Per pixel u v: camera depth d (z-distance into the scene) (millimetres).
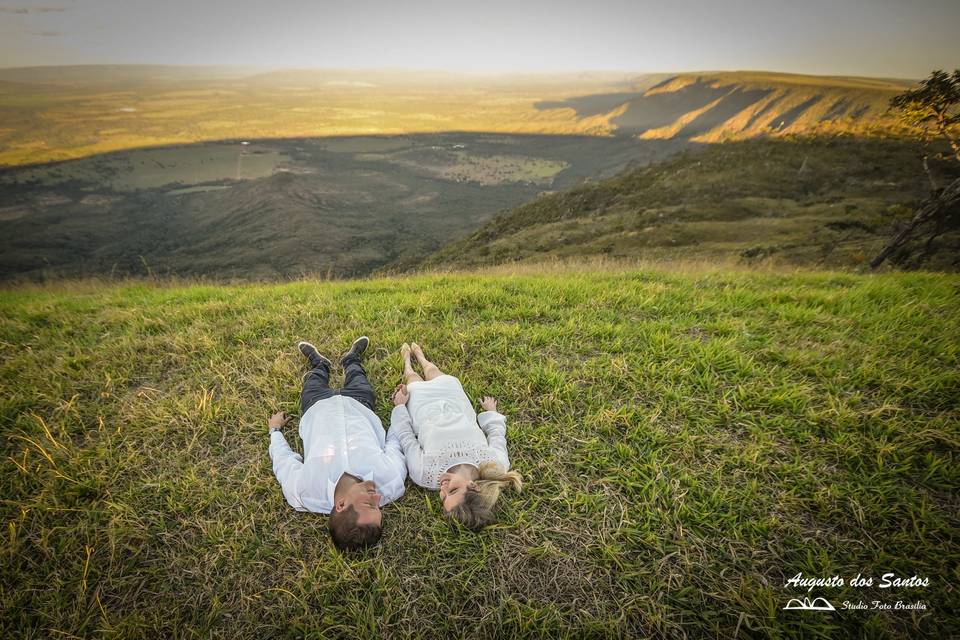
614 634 2609
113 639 2609
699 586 2818
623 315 5852
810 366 4492
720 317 5656
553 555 2998
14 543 3031
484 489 3016
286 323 5637
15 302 7770
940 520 3016
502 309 6039
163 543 3131
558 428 3916
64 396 4402
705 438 3746
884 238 24328
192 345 5125
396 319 5691
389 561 3006
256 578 2928
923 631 2545
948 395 3998
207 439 3885
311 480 3191
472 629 2688
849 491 3238
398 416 3750
